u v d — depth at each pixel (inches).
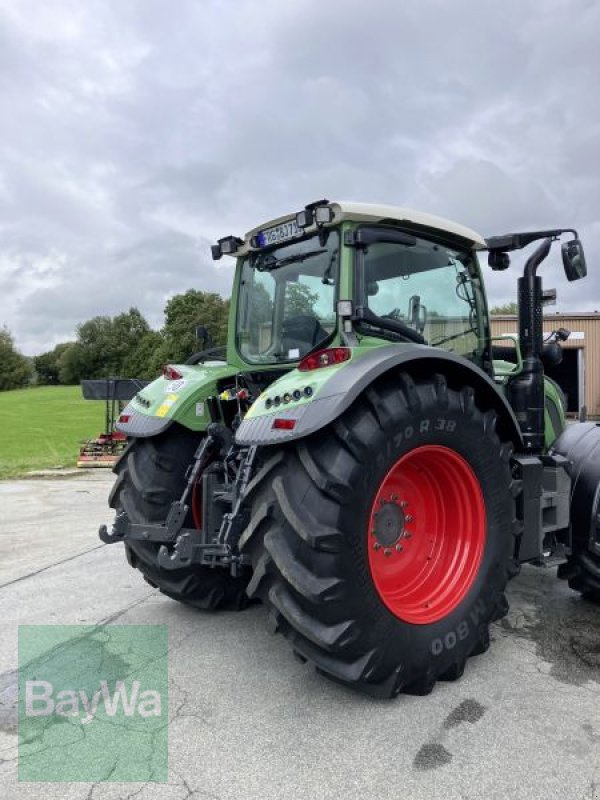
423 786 86.6
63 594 171.8
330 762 92.2
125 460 152.7
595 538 142.7
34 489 390.9
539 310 155.3
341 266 127.6
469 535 121.7
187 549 119.3
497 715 104.4
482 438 120.9
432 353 112.7
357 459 102.2
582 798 83.9
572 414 804.6
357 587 101.0
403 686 108.6
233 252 156.2
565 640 135.3
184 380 149.8
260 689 114.8
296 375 114.4
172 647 134.0
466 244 150.6
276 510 103.7
